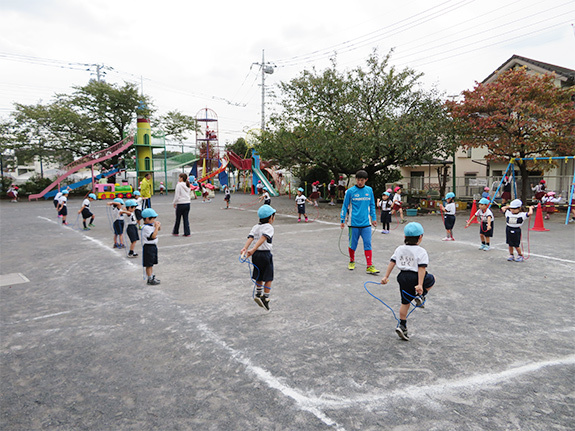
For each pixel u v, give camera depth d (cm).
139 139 3444
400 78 2156
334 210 2144
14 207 2492
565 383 357
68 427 302
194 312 555
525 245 1039
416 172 3145
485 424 298
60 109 3366
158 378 375
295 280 715
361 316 532
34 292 662
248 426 300
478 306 567
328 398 336
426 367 389
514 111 1683
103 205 2569
